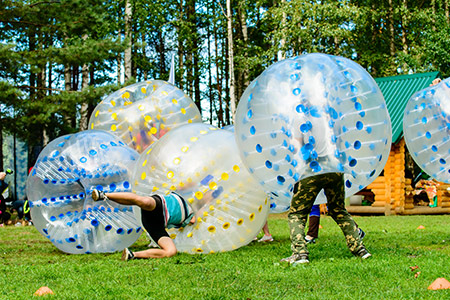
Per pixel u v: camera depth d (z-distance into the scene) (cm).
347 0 2528
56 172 626
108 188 623
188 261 511
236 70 2831
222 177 574
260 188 590
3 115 1557
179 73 3031
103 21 1692
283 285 383
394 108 1563
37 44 1855
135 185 602
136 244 748
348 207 1503
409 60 2269
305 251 499
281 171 495
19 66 1543
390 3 2652
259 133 500
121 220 623
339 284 382
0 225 1226
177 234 579
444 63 2183
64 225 622
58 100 1617
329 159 475
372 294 346
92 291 368
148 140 771
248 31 3100
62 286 389
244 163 532
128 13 2433
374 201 1546
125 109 781
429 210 1544
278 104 488
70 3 1600
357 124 482
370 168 496
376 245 640
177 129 623
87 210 618
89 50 1591
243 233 590
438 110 634
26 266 493
